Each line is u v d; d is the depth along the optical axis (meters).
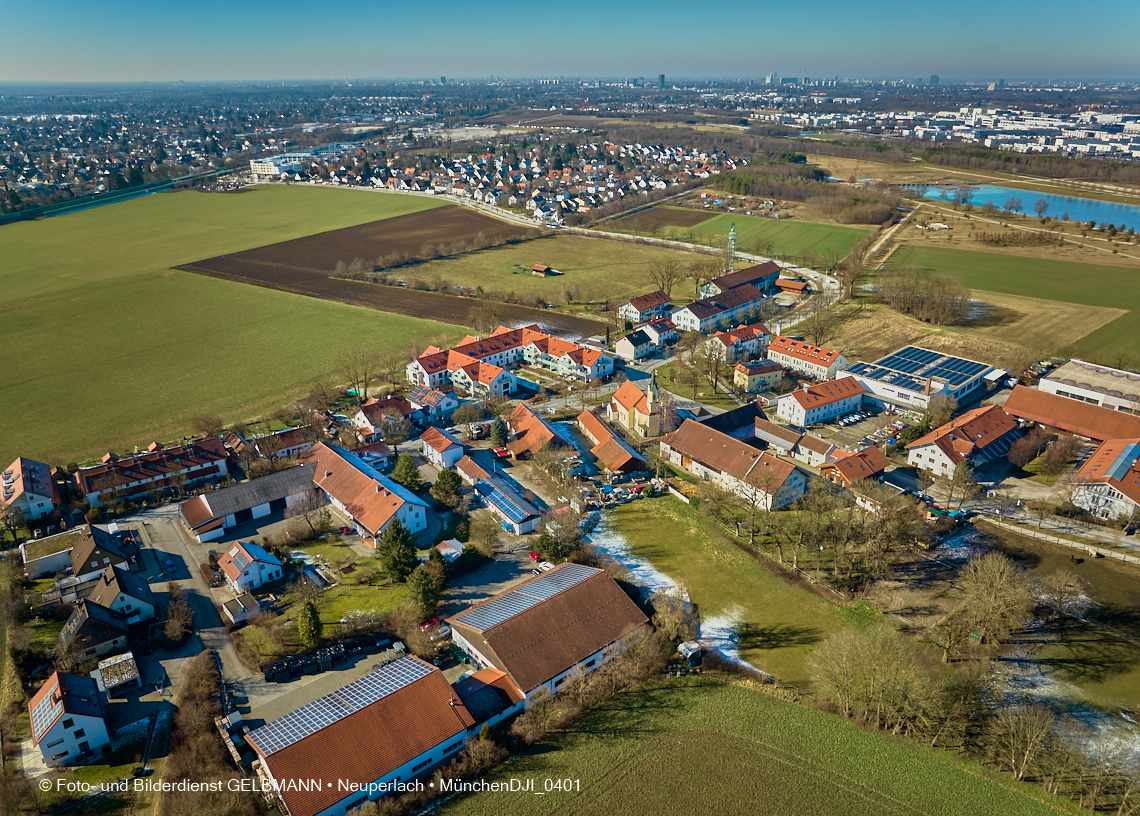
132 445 162.12
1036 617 108.06
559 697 94.06
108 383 194.75
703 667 99.94
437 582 115.25
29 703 90.19
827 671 94.12
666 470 155.50
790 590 116.31
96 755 85.25
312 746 80.00
